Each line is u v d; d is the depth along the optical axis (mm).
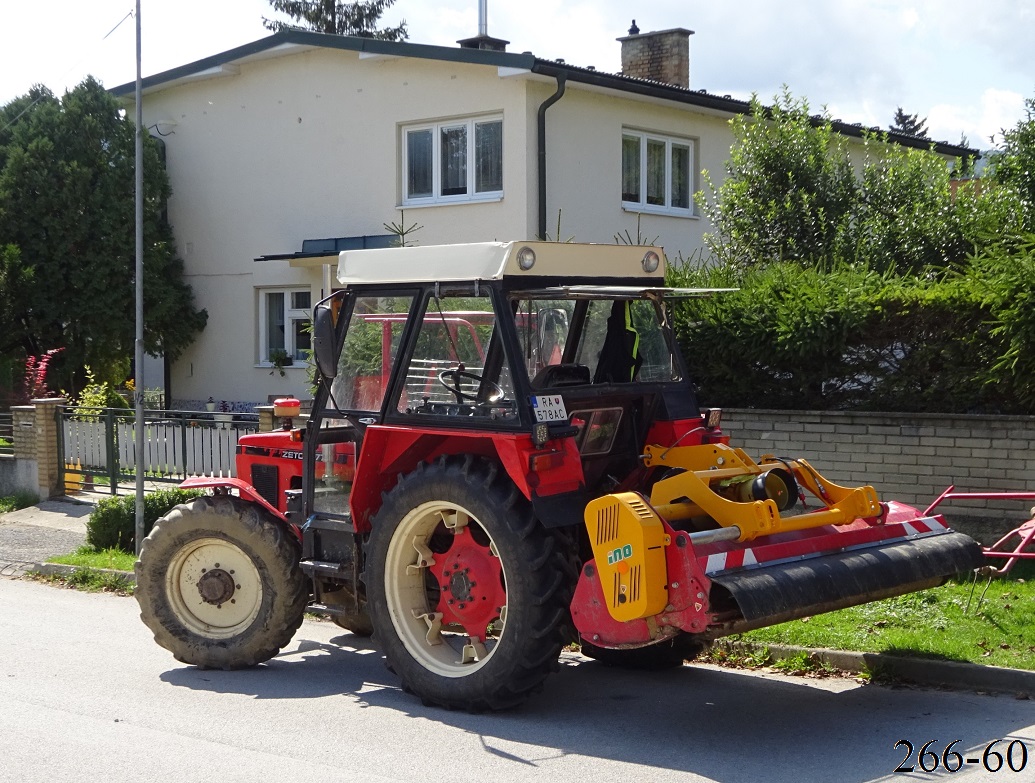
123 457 15047
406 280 6914
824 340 10078
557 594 6332
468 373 6688
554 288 6613
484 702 6512
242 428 13617
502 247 6512
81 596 10641
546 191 16953
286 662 8109
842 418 10125
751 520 6105
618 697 6980
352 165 18906
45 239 19469
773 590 5770
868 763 5652
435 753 5914
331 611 7387
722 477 6570
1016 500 9289
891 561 6402
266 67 19859
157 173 20484
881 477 9938
